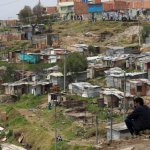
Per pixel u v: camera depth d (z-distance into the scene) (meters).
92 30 88.56
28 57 70.31
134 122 12.52
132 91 43.50
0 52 83.00
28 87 54.28
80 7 104.19
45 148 33.00
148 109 12.37
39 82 54.78
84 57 57.97
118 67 57.09
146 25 76.94
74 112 41.34
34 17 102.31
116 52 65.00
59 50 69.75
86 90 46.47
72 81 54.12
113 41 78.81
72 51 68.19
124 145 12.73
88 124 36.97
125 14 93.12
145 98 41.00
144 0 98.31
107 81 49.16
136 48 65.56
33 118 42.47
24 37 88.94
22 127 39.41
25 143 36.56
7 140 39.25
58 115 40.84
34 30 88.56
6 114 46.53
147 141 12.79
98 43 78.88
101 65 58.06
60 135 35.53
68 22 99.75
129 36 77.25
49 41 79.81
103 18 94.69
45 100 49.88
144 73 48.81
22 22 104.12
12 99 54.16
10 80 61.81
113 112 38.94
